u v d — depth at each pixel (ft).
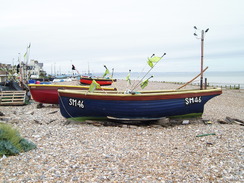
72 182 15.67
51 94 53.88
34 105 58.39
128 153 22.04
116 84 154.40
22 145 22.35
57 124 36.04
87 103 35.68
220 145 24.50
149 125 36.06
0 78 135.85
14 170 17.25
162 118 36.65
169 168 18.53
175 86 150.82
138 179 16.40
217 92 38.91
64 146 23.58
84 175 16.79
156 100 35.53
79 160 19.70
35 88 53.11
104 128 32.99
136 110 35.50
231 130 31.48
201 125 36.27
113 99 35.04
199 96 37.88
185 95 36.76
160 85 159.74
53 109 52.21
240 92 116.47
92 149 22.85
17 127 31.60
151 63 38.11
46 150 22.13
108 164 19.04
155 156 21.36
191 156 21.38
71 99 36.24
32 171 17.19
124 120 37.17
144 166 18.86
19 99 57.52
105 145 24.41
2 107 54.03
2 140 21.45
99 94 35.09
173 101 36.35
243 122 38.75
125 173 17.38
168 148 23.93
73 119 37.68
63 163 18.93
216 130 31.53
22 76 74.69
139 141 26.63
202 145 24.79
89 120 37.32
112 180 16.15
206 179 16.60
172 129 33.50
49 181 15.69
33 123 35.70
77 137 27.25
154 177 16.79
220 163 19.52
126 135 29.37
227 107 64.75
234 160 20.10
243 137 27.58
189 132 31.09
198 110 38.68
